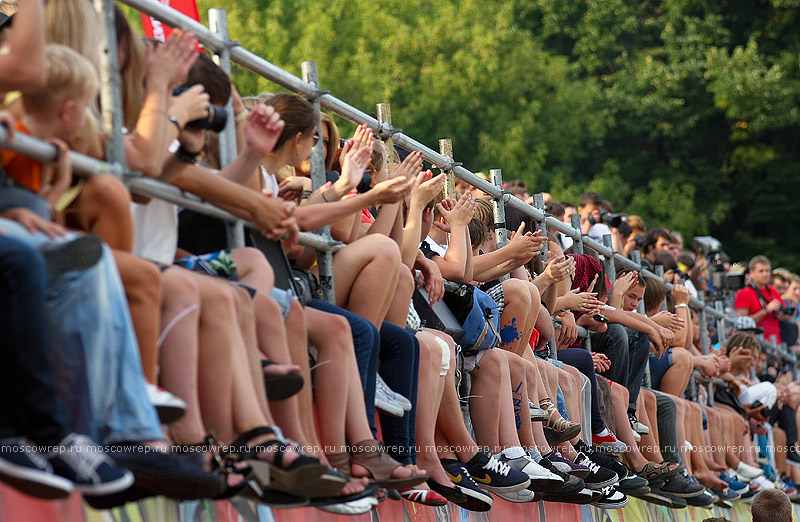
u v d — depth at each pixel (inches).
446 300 709.9
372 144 614.9
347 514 506.6
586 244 1077.8
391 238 649.0
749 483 1430.9
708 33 3486.7
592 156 3440.0
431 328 678.5
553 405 802.8
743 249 3503.9
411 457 576.1
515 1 3565.5
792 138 3521.2
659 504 1130.7
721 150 3506.4
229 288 431.2
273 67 573.0
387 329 577.9
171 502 421.7
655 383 1186.0
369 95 2913.4
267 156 561.0
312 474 422.9
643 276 1203.9
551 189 3139.8
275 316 460.4
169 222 468.4
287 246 547.8
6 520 330.3
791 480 1702.8
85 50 407.2
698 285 1643.7
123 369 351.9
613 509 1042.1
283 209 492.1
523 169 3026.6
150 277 381.7
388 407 555.8
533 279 908.6
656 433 1088.8
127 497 373.4
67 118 377.4
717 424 1341.0
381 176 666.2
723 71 3312.0
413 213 660.7
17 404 317.4
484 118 3051.2
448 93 2967.5
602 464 901.2
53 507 354.3
